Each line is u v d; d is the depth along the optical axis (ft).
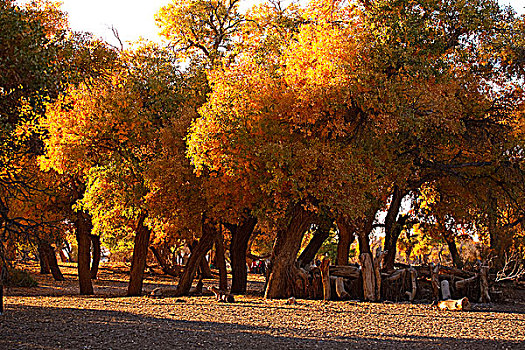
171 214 72.64
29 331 36.86
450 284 70.85
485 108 80.53
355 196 60.39
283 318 47.70
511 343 36.78
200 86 80.94
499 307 63.82
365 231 85.35
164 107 78.38
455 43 76.79
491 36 77.92
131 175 75.00
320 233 90.74
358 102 60.75
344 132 62.95
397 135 67.56
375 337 37.99
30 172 70.49
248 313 51.06
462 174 80.89
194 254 83.10
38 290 98.27
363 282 68.85
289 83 62.39
